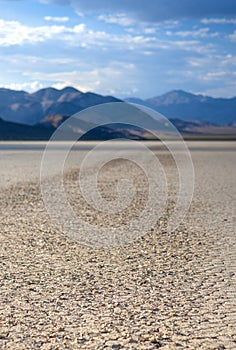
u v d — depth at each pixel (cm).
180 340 637
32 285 855
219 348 614
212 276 912
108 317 714
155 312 734
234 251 1103
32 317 711
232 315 721
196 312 734
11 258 1034
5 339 636
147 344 625
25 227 1373
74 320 702
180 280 890
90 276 914
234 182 2644
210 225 1422
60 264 996
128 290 834
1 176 2948
